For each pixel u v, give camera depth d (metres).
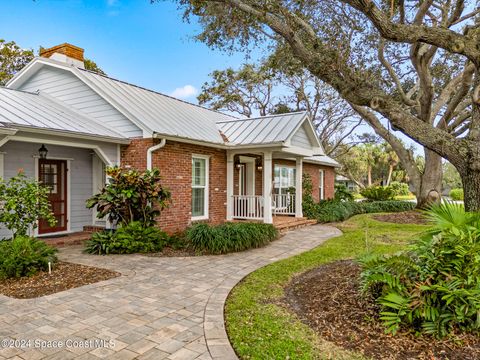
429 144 5.41
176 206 10.50
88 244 8.45
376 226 13.31
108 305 4.76
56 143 8.57
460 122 16.27
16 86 12.62
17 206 6.69
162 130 9.85
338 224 14.45
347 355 3.29
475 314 3.55
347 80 5.84
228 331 3.88
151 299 5.03
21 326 4.04
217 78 27.89
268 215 11.77
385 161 44.88
